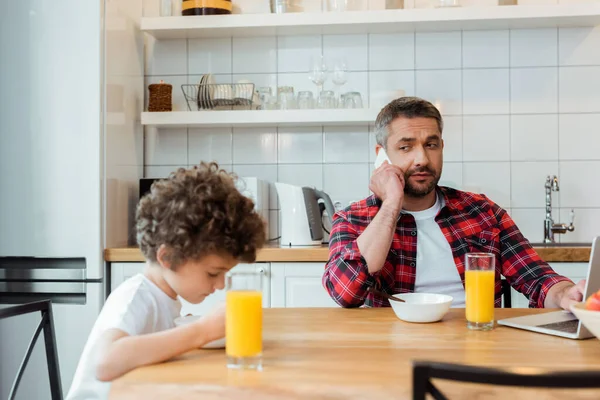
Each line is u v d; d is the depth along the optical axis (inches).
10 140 103.3
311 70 112.2
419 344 44.1
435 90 118.9
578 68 116.4
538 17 108.3
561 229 112.7
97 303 100.6
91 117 101.7
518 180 117.2
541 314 54.9
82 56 102.0
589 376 24.1
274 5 115.7
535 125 117.0
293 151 121.4
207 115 113.7
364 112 110.5
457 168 118.3
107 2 104.7
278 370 36.8
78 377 42.4
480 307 49.3
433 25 113.4
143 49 122.6
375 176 66.9
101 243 101.7
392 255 71.1
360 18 110.7
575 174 116.3
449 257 71.2
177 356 40.6
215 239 40.8
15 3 103.4
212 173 44.1
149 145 123.3
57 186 102.1
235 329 37.4
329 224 117.1
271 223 121.0
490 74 117.9
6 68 103.5
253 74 122.4
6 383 101.6
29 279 101.8
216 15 113.1
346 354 40.9
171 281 43.8
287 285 100.0
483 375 24.9
